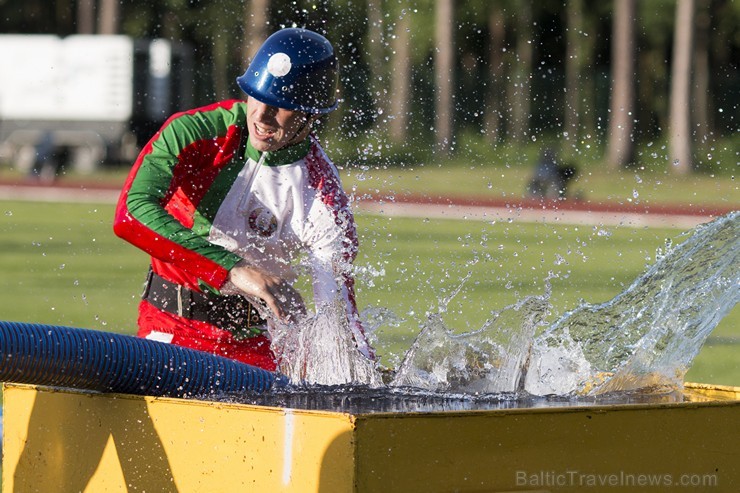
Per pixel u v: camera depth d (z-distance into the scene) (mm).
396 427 7430
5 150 106750
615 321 10984
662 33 149875
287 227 11523
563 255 45375
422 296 29562
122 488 8828
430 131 124250
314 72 10938
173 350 9648
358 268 11859
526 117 133750
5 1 149125
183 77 109312
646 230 58906
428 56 134125
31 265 44000
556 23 154125
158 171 10867
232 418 8023
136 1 130625
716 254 10602
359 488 7316
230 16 108750
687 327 10633
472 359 10820
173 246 10477
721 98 135125
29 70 106250
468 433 7652
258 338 11633
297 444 7633
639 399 9906
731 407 8539
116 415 8852
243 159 11320
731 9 154000
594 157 124500
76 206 72375
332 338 10773
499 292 31703
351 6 100312
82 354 9156
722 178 107750
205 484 8211
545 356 10875
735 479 8555
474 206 73562
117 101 106125
